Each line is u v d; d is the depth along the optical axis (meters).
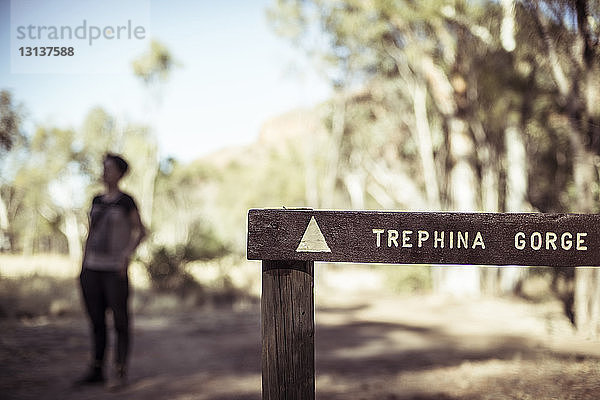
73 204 39.41
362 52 21.00
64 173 38.66
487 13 12.65
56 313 9.52
